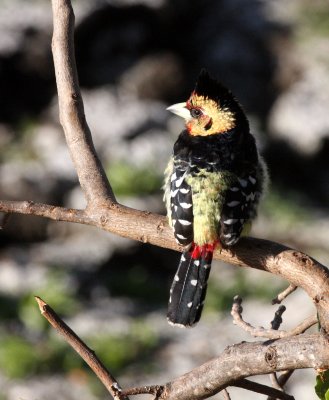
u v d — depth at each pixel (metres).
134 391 3.46
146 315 14.26
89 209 4.58
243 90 18.83
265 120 18.50
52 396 11.78
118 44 18.30
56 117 17.42
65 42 4.68
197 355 13.11
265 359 3.32
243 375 3.41
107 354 12.78
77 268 15.01
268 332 3.77
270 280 15.02
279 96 18.83
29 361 12.34
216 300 14.66
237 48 19.33
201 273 5.07
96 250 15.39
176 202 5.33
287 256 4.13
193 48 19.17
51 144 16.80
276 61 19.28
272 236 16.12
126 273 15.35
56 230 15.78
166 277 15.62
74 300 14.20
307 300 14.11
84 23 17.67
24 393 11.77
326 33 19.61
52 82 17.92
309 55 19.22
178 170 5.51
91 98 17.44
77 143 4.64
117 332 13.45
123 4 17.97
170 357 13.05
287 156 17.91
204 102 5.81
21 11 17.59
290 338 3.31
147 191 15.88
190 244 5.14
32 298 13.56
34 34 17.47
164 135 16.89
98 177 4.61
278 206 16.83
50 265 14.94
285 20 20.11
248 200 5.42
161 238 4.73
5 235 15.55
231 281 15.15
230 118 5.74
